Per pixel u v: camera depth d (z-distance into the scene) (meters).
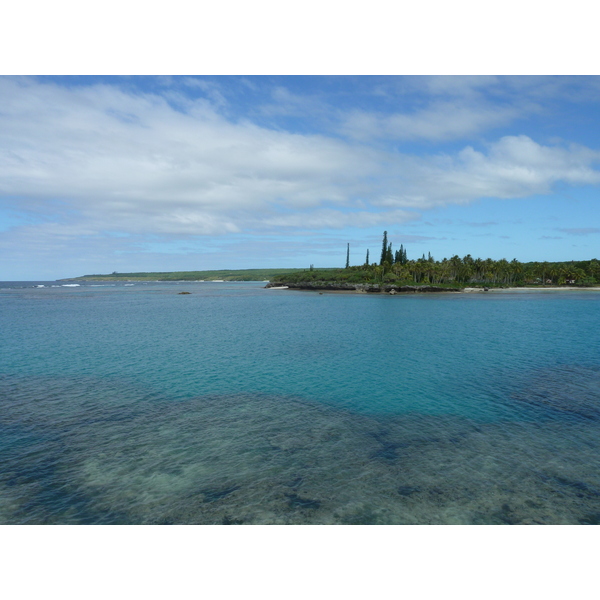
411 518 12.73
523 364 34.03
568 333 52.03
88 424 20.62
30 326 61.78
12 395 25.55
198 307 99.88
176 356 38.19
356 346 43.38
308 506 13.38
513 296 141.88
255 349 41.81
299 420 21.22
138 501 13.69
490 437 18.81
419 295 150.50
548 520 12.64
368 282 177.62
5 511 13.09
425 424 20.53
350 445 18.05
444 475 15.32
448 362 35.09
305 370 32.34
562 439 18.53
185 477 15.26
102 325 63.09
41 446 17.97
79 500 13.74
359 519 12.69
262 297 143.25
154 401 24.41
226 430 19.86
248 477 15.24
